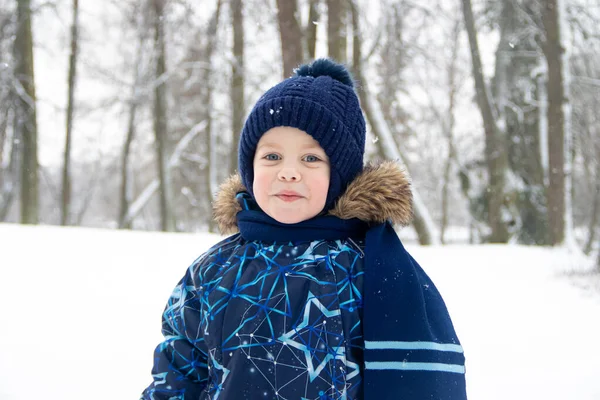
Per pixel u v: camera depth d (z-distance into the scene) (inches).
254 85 629.3
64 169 689.6
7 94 572.7
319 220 55.1
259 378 49.1
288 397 48.2
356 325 50.4
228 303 53.4
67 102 682.8
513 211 595.5
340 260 53.2
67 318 163.5
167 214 704.4
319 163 55.5
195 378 57.1
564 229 477.1
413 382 46.8
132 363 131.1
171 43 685.9
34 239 284.7
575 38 592.1
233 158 579.2
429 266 295.1
